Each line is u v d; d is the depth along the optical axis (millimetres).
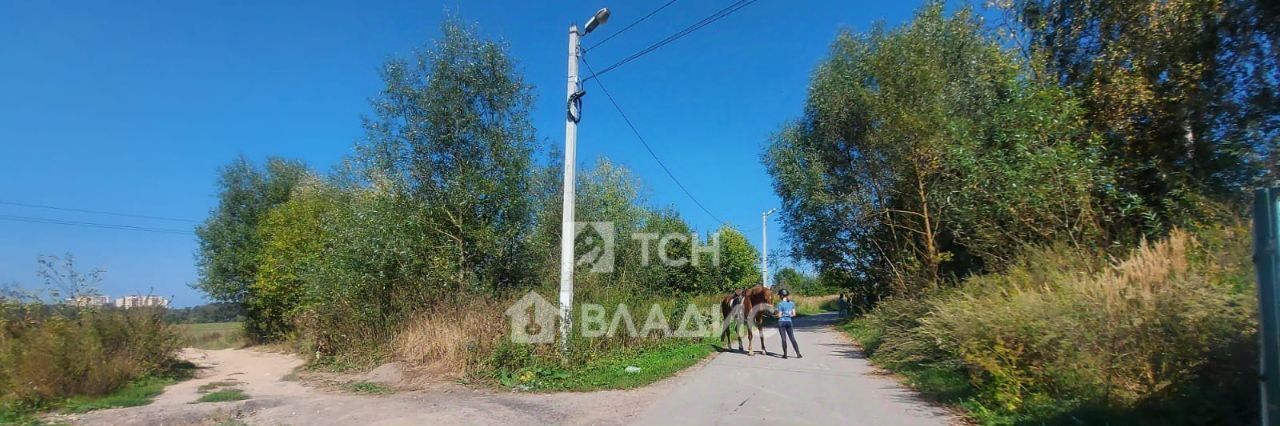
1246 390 5715
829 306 56062
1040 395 7422
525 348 11555
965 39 15523
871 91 17062
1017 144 10555
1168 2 10539
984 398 8117
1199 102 10328
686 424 7773
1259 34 9773
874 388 10141
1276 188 4281
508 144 14391
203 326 35500
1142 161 10852
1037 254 9648
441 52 14102
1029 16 13156
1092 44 12094
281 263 21906
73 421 8438
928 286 14055
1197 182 9797
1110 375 6719
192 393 11297
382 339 14094
